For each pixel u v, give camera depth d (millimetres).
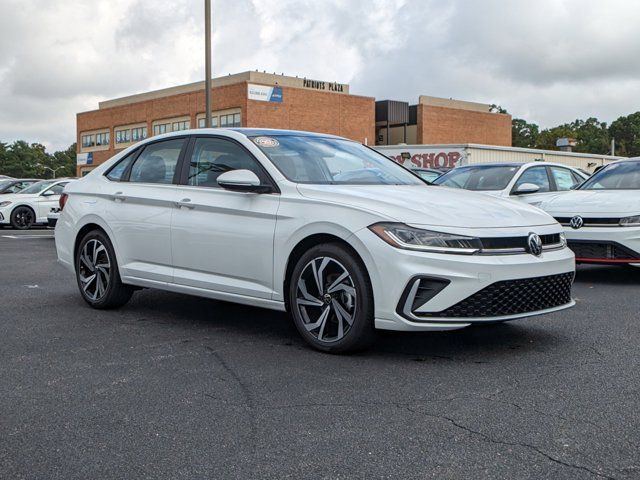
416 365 4113
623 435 2949
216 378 3900
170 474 2648
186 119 58562
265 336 4961
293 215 4539
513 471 2615
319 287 4410
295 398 3527
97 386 3770
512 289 4141
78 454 2854
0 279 8055
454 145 29391
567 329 5051
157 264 5508
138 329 5230
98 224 5941
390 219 4148
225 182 4711
